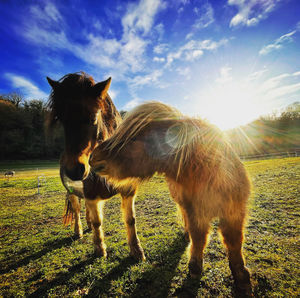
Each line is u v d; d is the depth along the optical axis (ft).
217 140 4.96
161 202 18.61
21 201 24.35
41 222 15.34
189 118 5.36
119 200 21.30
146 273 7.11
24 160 120.78
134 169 4.87
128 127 4.85
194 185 4.83
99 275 7.26
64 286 6.87
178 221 12.42
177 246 8.95
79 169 5.69
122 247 9.45
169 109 5.34
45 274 7.66
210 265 7.15
